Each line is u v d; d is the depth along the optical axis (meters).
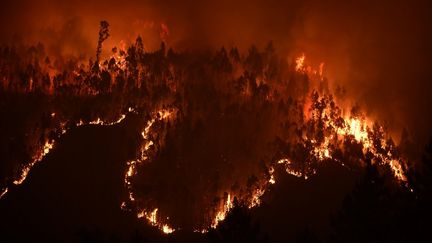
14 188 97.12
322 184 105.75
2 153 103.75
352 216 34.59
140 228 88.44
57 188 97.00
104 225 88.19
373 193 34.47
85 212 91.56
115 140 111.56
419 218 32.53
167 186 97.69
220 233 33.31
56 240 83.19
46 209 91.31
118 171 103.31
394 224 33.53
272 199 98.69
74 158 105.88
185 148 110.38
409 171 34.72
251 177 99.69
